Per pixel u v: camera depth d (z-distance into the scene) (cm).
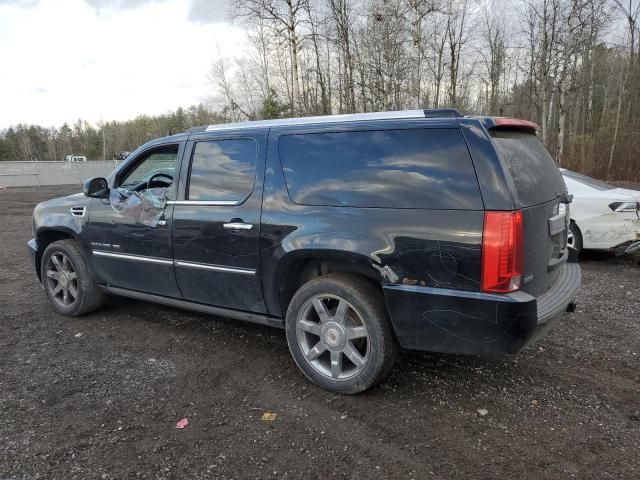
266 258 359
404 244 302
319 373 346
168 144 434
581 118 4069
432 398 335
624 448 277
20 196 2227
